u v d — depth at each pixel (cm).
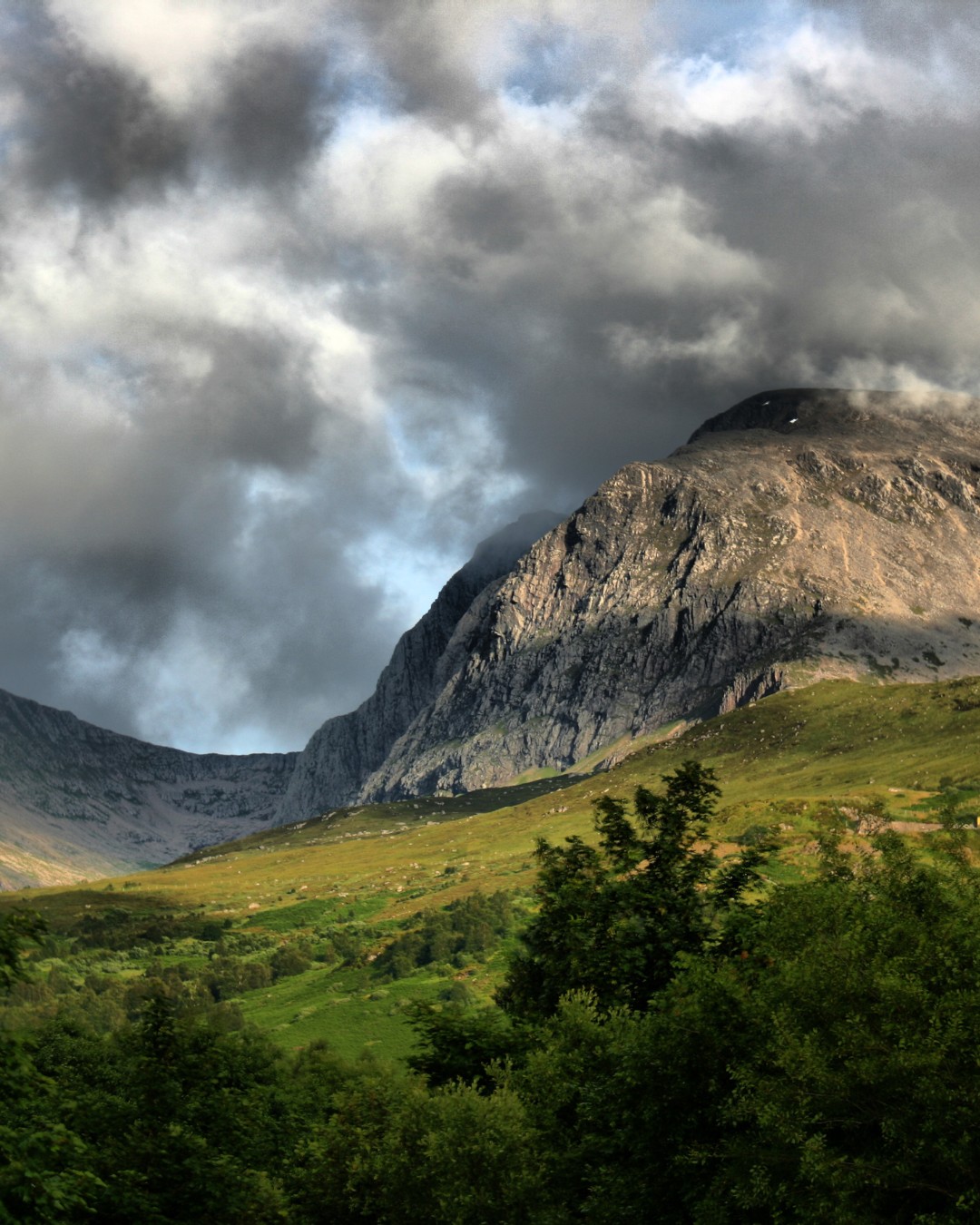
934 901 4831
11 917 4266
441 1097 5909
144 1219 5400
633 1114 4938
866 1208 4053
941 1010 4066
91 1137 6306
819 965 4481
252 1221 5941
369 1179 5847
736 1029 4800
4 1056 4175
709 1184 4628
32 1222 3900
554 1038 6638
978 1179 3859
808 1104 4225
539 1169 5412
